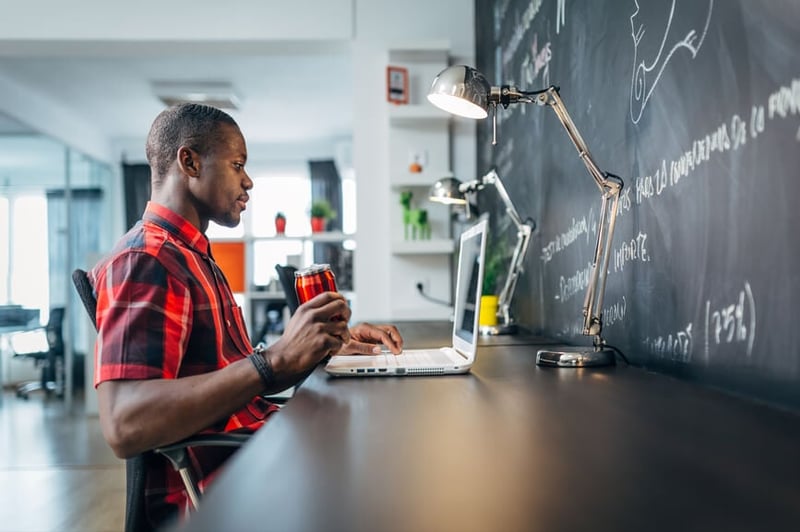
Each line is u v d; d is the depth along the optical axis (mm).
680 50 1008
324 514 417
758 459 537
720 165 887
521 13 2342
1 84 5461
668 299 1065
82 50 3717
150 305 950
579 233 1596
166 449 910
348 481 491
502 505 431
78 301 6812
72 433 4152
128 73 5434
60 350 6328
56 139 6445
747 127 818
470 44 3604
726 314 878
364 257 3594
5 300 6023
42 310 6297
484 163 3279
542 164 2014
